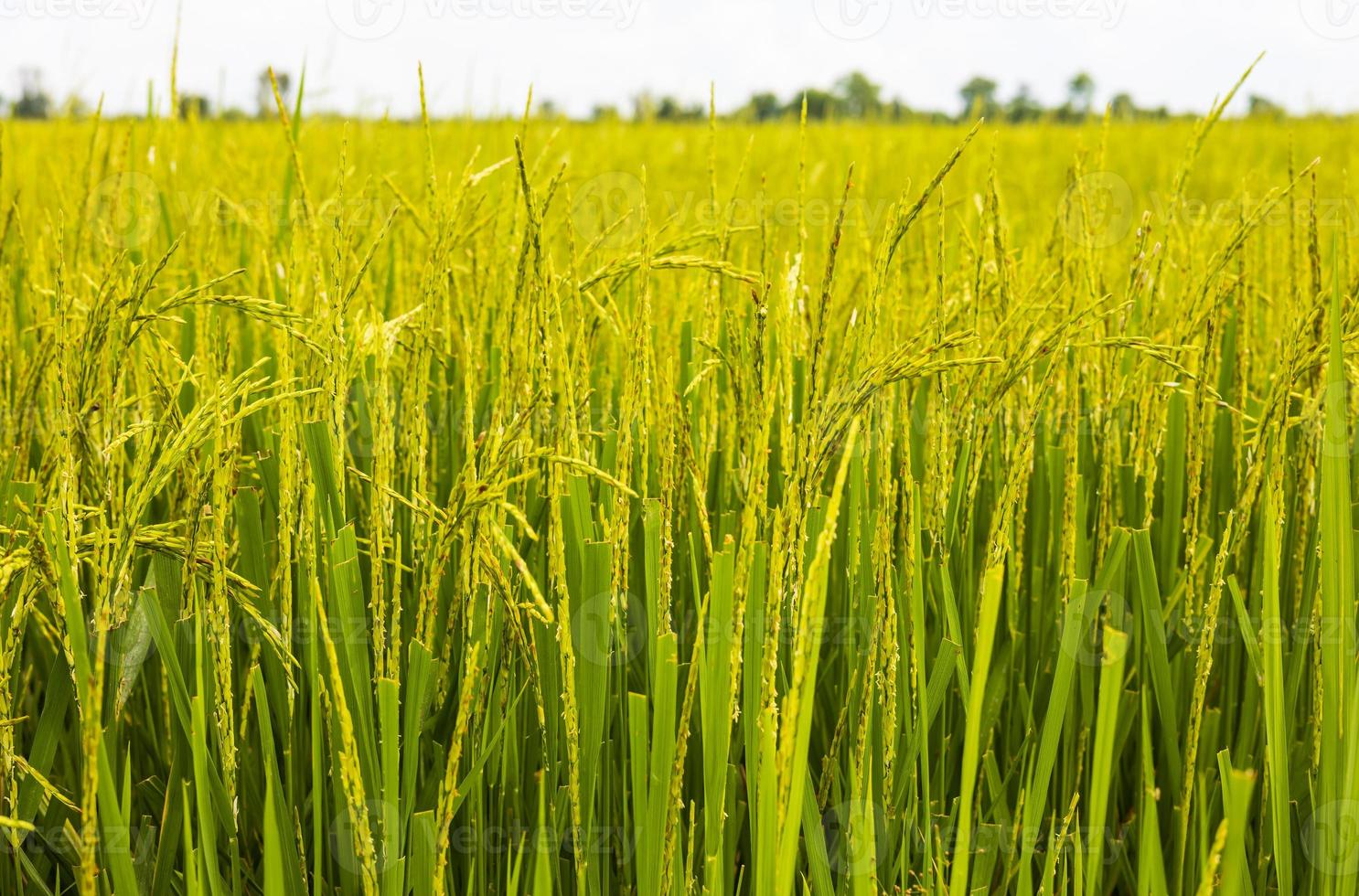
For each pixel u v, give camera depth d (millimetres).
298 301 1627
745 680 1058
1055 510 1505
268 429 1308
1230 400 1760
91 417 1294
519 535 1300
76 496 1293
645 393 1254
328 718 1072
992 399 1319
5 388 1706
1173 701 1321
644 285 1168
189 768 1102
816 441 1022
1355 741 1060
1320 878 1144
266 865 982
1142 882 1073
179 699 1055
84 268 1998
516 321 1270
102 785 915
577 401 1277
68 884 1229
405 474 1386
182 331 1873
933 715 1195
